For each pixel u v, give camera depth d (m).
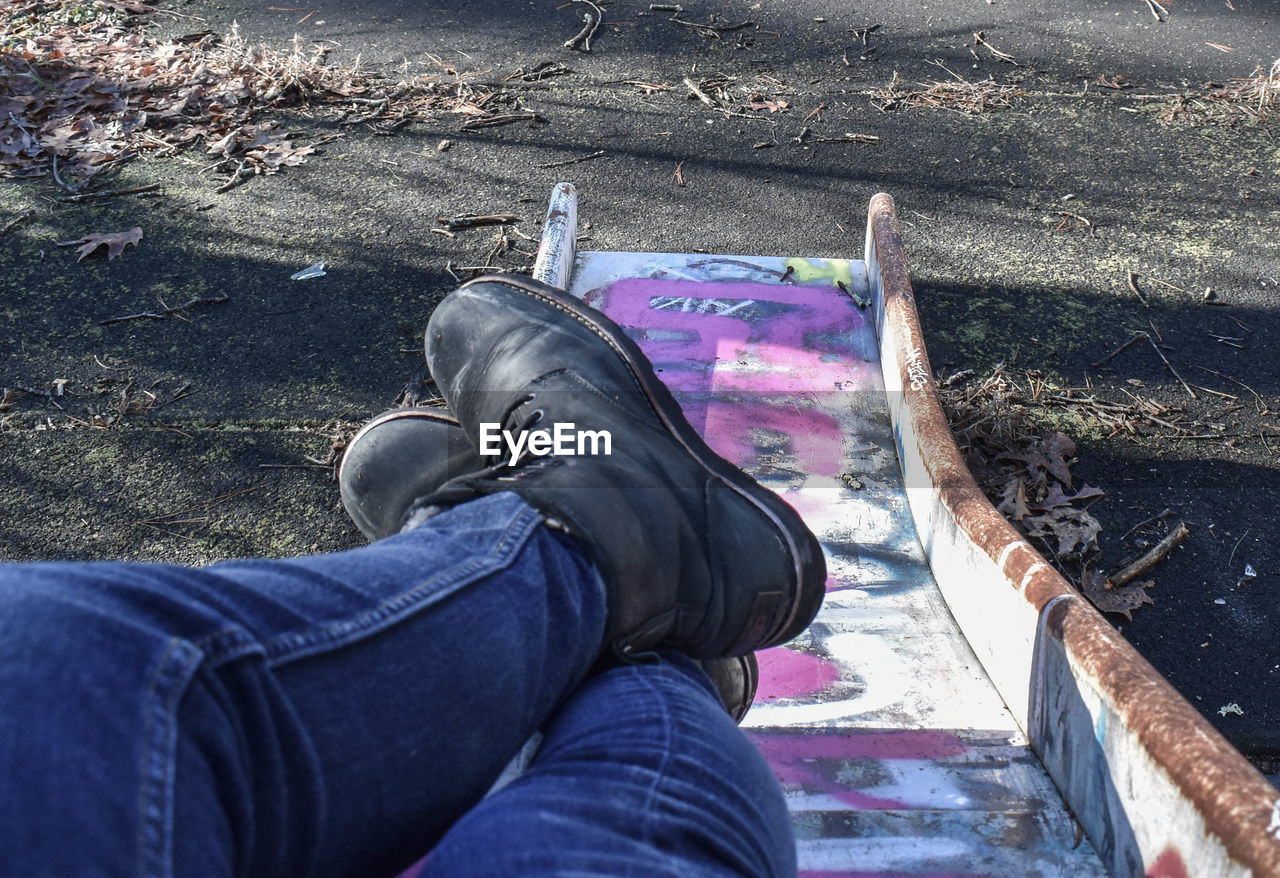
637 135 4.09
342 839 0.62
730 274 2.66
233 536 2.29
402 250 3.35
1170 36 4.91
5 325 2.95
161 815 0.47
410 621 0.69
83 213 3.52
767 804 0.78
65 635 0.50
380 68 4.60
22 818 0.43
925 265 3.32
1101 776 1.10
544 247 2.49
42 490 2.40
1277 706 1.94
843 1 5.38
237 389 2.73
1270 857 0.80
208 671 0.54
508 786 0.71
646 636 0.96
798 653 1.58
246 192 3.67
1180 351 2.94
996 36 4.94
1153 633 2.10
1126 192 3.72
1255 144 4.00
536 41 4.88
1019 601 1.37
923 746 1.34
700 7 5.29
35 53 4.54
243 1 5.31
